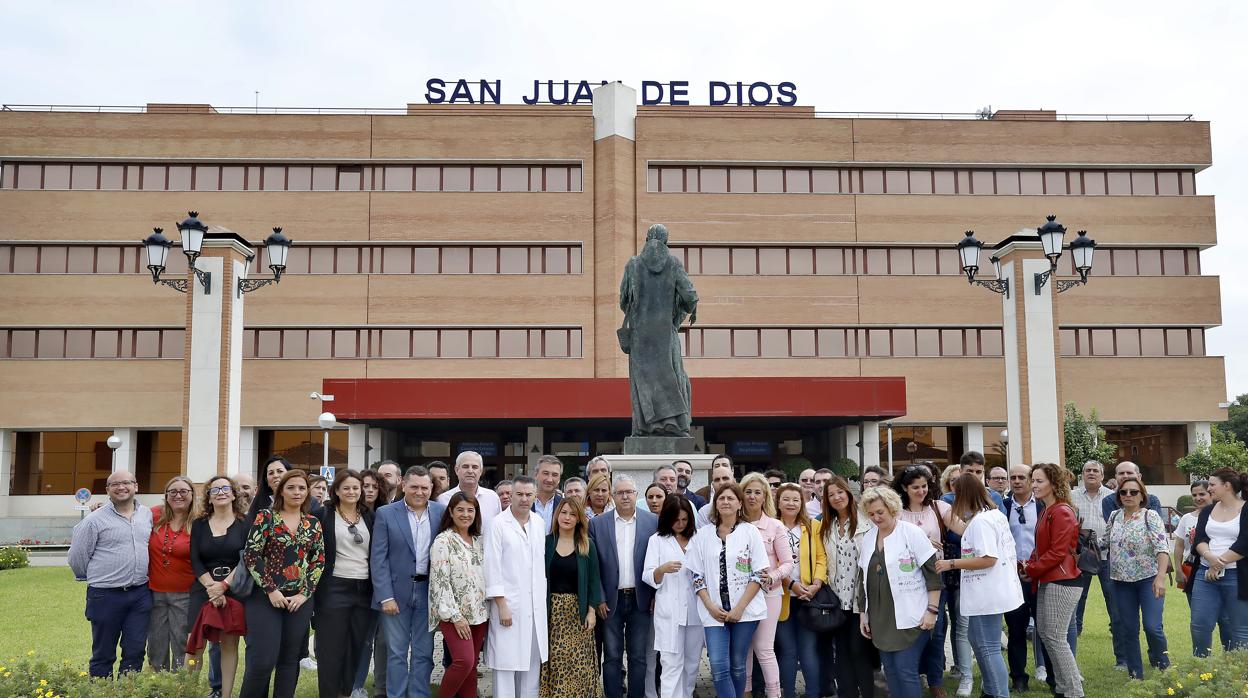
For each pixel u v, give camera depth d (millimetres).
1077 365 45438
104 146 44281
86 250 44281
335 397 34375
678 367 13539
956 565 8023
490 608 8156
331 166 45375
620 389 35000
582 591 8359
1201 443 41312
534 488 8203
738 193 45688
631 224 45219
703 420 37719
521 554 8156
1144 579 9438
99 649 8516
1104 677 9586
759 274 45531
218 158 44562
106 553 8539
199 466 22156
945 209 46094
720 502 8078
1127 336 46062
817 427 41438
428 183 45531
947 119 46438
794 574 8406
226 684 8414
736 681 7965
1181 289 46094
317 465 44625
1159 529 9398
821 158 45844
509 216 45094
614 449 41875
